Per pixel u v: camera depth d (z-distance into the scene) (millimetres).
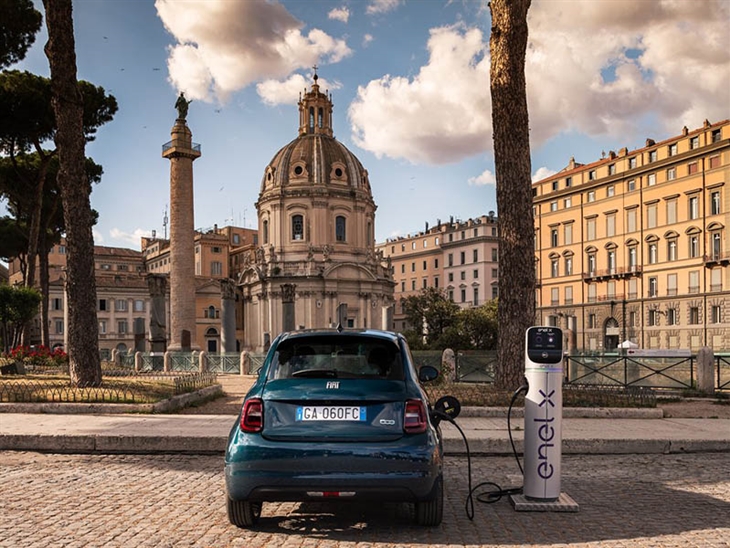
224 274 102312
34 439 9812
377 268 83938
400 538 5293
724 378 18047
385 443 5094
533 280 13766
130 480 7672
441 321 71750
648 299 63062
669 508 6270
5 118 32062
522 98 13891
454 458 9266
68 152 15688
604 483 7473
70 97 15711
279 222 82438
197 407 15289
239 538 5277
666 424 11414
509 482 7586
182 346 43938
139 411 13016
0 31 28250
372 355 5656
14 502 6539
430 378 6887
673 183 61031
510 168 13781
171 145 44938
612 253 67875
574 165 78062
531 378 6422
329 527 5598
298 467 5027
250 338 85500
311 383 5285
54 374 21922
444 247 105688
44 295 40594
